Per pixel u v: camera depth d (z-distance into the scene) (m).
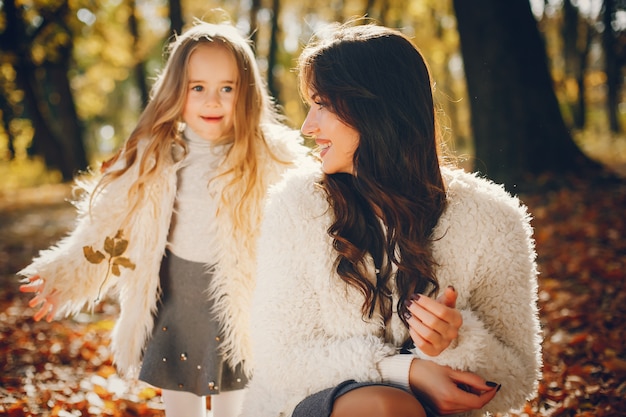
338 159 2.03
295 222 2.00
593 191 8.42
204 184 2.92
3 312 5.90
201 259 2.86
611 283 5.37
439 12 20.00
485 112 9.43
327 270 1.98
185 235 2.88
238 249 2.87
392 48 1.99
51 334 5.24
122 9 20.38
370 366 1.87
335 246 1.95
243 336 2.84
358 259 1.94
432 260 1.98
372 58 1.96
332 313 1.98
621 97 29.06
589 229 6.95
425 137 2.01
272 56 20.00
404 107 1.98
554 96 9.48
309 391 1.92
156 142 2.89
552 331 4.63
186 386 2.82
